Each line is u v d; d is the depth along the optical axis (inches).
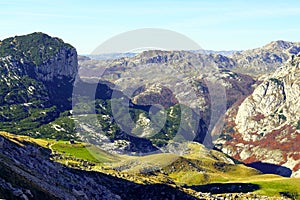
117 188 6058.1
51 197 2866.6
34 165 3720.5
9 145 3895.2
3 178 2508.6
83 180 4926.2
